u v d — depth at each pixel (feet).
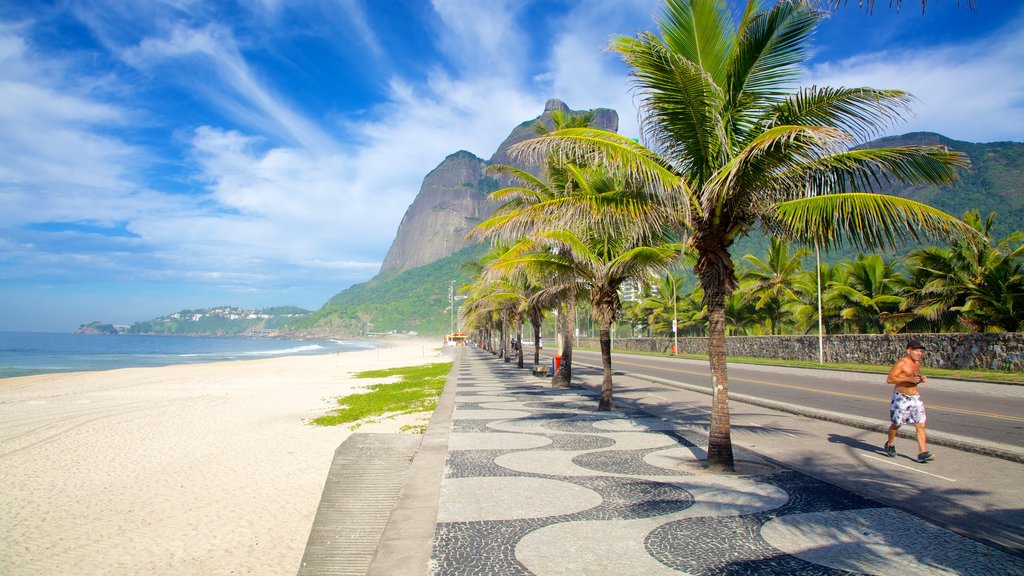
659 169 22.16
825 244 23.44
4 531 24.32
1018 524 16.48
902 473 22.53
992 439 29.25
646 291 45.78
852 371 79.97
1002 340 69.62
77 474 33.94
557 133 23.27
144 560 21.22
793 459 25.27
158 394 83.35
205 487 30.73
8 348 361.92
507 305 105.29
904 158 20.99
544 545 14.74
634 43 22.67
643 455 26.23
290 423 51.67
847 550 14.17
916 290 94.38
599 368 101.24
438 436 31.32
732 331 164.45
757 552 14.08
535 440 30.17
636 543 14.84
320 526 19.33
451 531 15.89
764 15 22.61
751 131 24.64
